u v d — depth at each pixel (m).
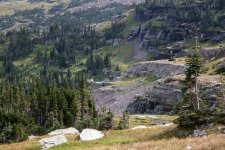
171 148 32.12
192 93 59.59
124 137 52.12
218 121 43.88
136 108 167.25
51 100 123.12
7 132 84.31
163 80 165.12
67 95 128.62
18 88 132.00
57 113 117.75
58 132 67.06
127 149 35.50
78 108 120.62
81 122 100.75
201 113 46.69
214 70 154.12
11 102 128.38
